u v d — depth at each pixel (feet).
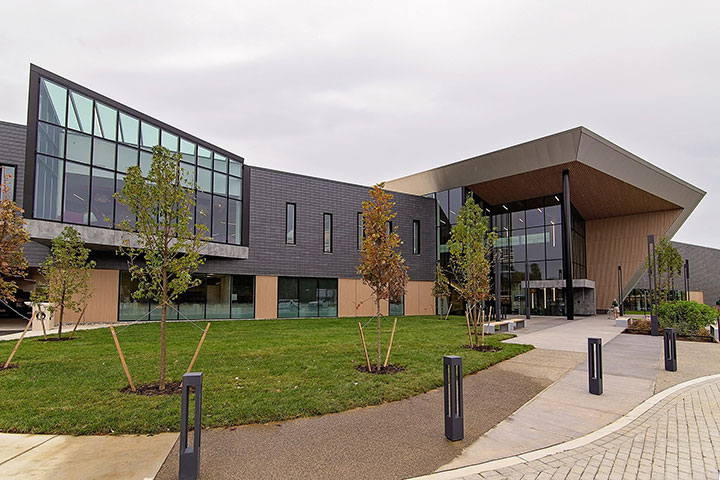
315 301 86.94
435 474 13.53
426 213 104.99
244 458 14.58
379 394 22.12
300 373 26.81
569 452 15.46
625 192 100.37
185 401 12.90
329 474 13.47
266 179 82.64
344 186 92.22
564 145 81.66
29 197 55.26
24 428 16.92
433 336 49.03
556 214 103.09
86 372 26.68
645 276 153.17
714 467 14.23
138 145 65.92
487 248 46.06
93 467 13.73
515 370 29.89
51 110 58.08
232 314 77.87
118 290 67.51
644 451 15.58
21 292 83.05
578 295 119.14
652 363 33.53
